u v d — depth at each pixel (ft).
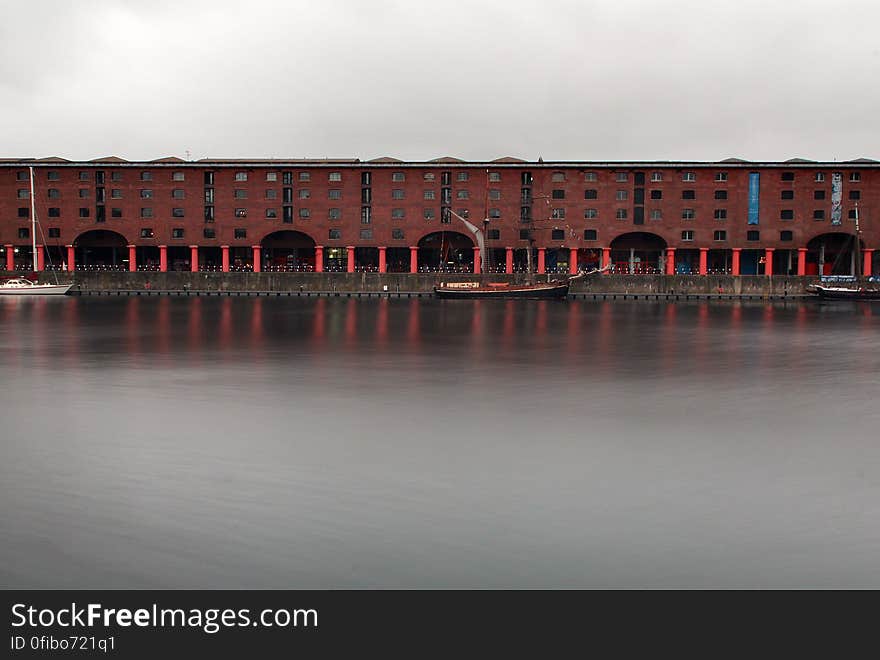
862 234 348.59
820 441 59.41
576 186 352.49
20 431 61.57
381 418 67.72
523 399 78.84
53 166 359.25
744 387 89.04
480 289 338.13
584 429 63.26
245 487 45.70
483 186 354.33
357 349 130.31
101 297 334.44
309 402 76.33
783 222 349.82
